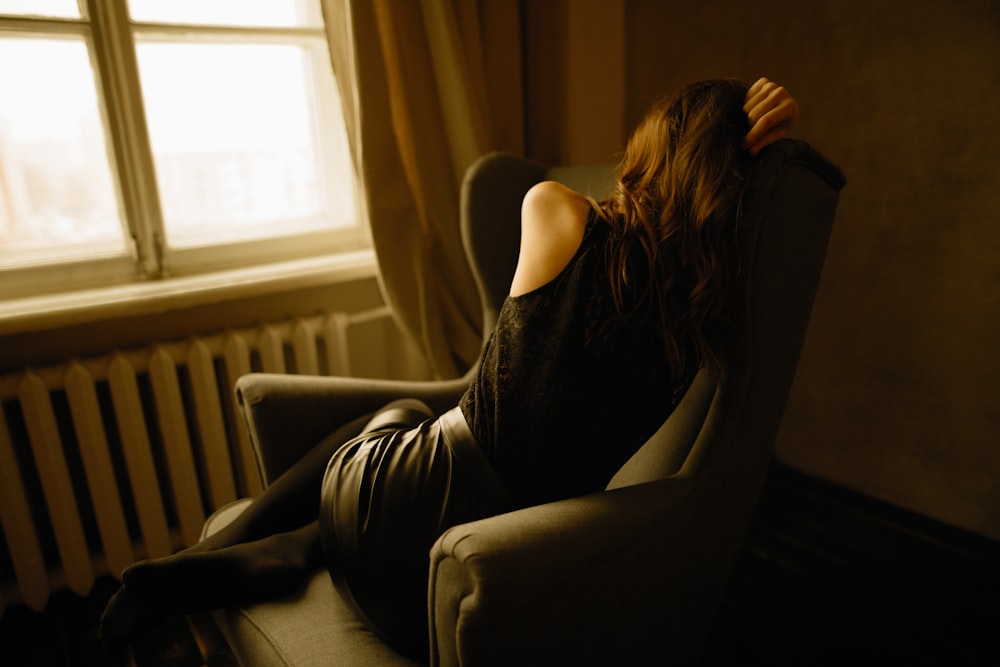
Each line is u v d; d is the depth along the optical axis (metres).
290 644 0.87
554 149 2.06
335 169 2.03
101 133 1.66
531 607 0.68
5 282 1.54
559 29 1.93
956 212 1.65
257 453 1.20
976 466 1.72
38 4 1.51
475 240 1.40
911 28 1.64
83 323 1.54
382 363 2.05
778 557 1.69
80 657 1.44
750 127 0.87
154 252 1.71
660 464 1.00
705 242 0.79
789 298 0.96
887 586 1.57
